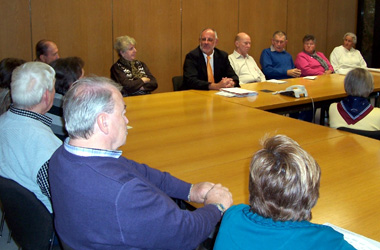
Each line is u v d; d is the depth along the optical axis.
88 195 1.06
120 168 1.14
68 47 4.80
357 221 1.30
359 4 7.30
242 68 4.86
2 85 2.25
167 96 3.45
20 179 1.57
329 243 0.90
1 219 2.66
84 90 1.13
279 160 0.93
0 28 4.37
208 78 4.18
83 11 4.81
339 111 2.73
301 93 3.40
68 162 1.11
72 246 1.13
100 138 1.14
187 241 1.17
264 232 0.93
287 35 6.62
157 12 5.32
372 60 7.36
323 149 2.01
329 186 1.57
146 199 1.09
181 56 5.65
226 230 1.01
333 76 4.72
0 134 1.62
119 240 1.07
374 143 2.10
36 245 1.49
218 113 2.80
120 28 5.10
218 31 5.89
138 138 2.23
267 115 2.73
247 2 6.05
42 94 1.66
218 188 1.46
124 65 4.12
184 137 2.24
